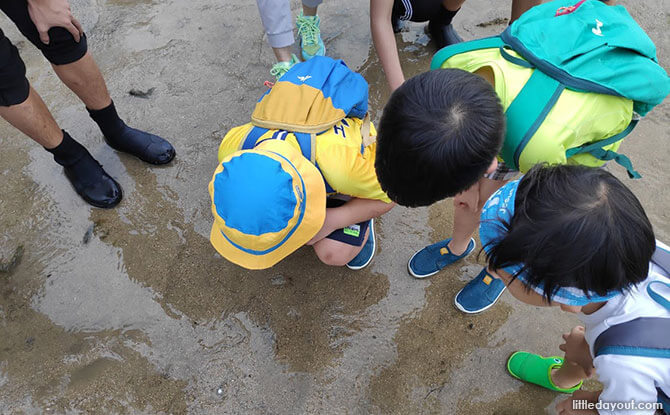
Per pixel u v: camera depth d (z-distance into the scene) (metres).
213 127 2.04
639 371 0.82
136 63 2.24
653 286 0.87
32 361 1.52
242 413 1.45
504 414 1.44
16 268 1.69
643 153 1.93
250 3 2.49
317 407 1.46
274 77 2.19
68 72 1.55
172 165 1.93
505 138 1.05
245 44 2.31
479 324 1.58
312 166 1.22
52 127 1.60
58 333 1.57
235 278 1.67
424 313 1.61
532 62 1.04
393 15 2.18
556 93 1.00
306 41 2.19
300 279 1.67
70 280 1.67
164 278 1.67
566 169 0.80
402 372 1.51
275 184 1.09
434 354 1.54
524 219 0.79
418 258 1.67
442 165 0.90
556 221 0.74
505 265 0.83
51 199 1.83
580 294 0.81
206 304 1.63
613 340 0.85
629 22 1.06
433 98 0.89
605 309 0.89
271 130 1.29
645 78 0.99
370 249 1.69
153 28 2.38
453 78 0.91
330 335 1.57
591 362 1.20
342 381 1.50
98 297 1.64
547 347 1.54
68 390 1.48
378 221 1.80
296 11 2.44
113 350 1.55
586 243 0.73
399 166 0.93
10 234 1.76
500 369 1.51
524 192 0.82
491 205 0.97
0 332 1.57
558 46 1.03
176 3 2.49
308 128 1.25
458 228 1.46
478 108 0.88
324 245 1.49
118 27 2.38
